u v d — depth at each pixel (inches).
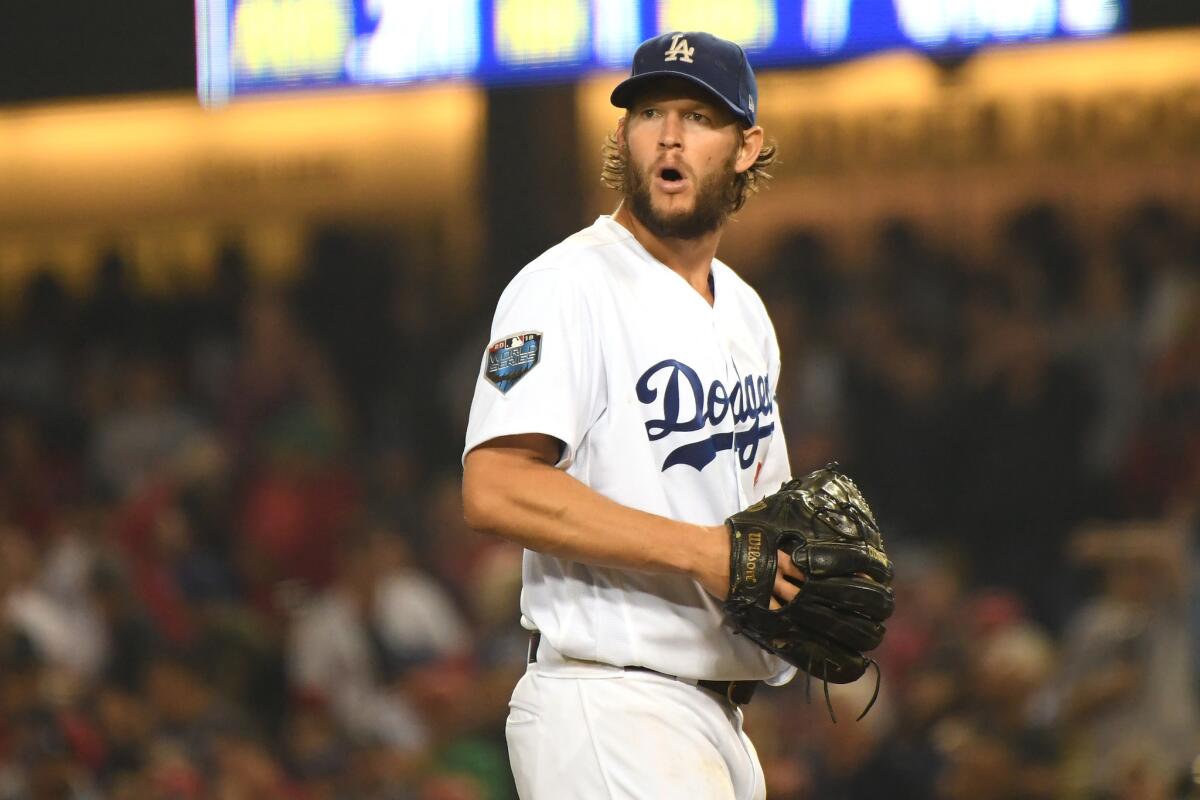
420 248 1497.3
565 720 378.9
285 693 1114.7
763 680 407.5
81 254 1552.7
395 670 1112.2
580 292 376.2
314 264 1519.4
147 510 1274.6
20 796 945.5
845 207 1411.2
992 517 1225.4
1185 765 817.5
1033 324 1304.1
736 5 1119.0
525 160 1455.5
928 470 1253.7
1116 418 1243.2
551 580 384.5
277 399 1466.5
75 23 1192.8
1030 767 831.7
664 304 386.3
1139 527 1098.7
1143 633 853.2
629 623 376.5
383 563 1144.2
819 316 1364.4
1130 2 1075.3
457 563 1206.9
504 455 366.0
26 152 1552.7
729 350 400.8
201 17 1187.9
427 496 1334.9
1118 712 834.8
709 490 385.7
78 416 1502.2
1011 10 1091.3
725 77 379.6
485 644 1080.2
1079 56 1354.6
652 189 381.7
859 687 899.4
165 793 938.7
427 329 1485.0
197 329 1531.7
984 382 1270.9
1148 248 1328.7
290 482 1314.0
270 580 1274.6
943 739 848.9
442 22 1165.1
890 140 1401.3
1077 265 1339.8
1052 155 1368.1
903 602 1034.7
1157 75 1341.0
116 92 1193.4
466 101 1476.4
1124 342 1269.7
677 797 370.6
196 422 1470.2
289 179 1521.9
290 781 997.2
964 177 1386.6
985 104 1379.2
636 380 378.9
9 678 1006.4
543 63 1147.3
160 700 1044.5
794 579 371.6
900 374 1296.8
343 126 1509.6
